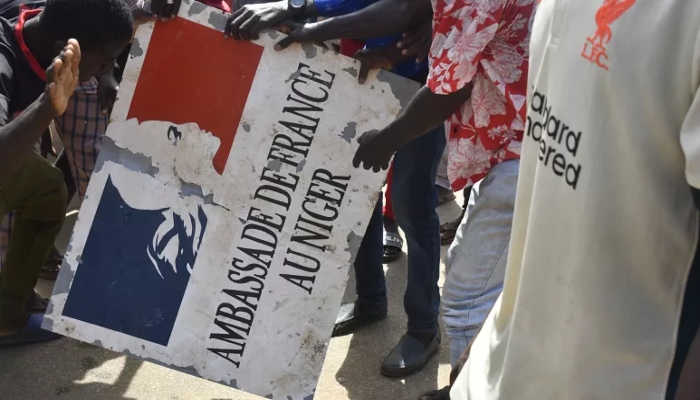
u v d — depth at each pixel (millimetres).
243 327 2502
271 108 2408
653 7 1212
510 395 1519
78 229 2482
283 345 2504
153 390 2787
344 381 2959
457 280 2363
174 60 2396
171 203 2471
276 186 2445
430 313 3033
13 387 2754
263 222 2463
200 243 2480
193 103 2418
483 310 2301
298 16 2441
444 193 4488
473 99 2201
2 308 2842
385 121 2387
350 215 2443
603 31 1273
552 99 1395
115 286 2502
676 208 1241
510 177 2193
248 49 2381
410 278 2990
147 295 2502
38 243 2830
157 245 2488
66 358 2926
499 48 2133
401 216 2904
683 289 1271
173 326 2504
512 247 1584
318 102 2395
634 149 1234
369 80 2371
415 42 2350
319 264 2473
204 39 2383
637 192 1252
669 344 1296
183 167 2455
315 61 2375
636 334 1318
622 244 1304
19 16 2479
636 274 1310
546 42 1455
